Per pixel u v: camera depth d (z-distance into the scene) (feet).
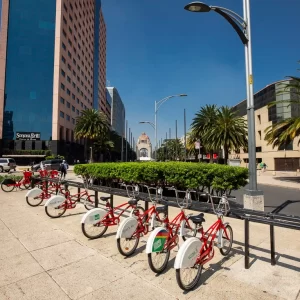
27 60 179.22
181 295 10.61
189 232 15.75
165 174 29.63
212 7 25.22
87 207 27.84
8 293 10.80
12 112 174.50
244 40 26.86
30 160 173.88
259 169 149.89
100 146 216.95
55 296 10.56
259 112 176.35
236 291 10.91
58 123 183.21
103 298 10.41
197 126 142.41
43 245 16.47
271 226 13.48
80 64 249.14
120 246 14.46
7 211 26.50
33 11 183.83
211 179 26.73
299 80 66.03
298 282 11.65
